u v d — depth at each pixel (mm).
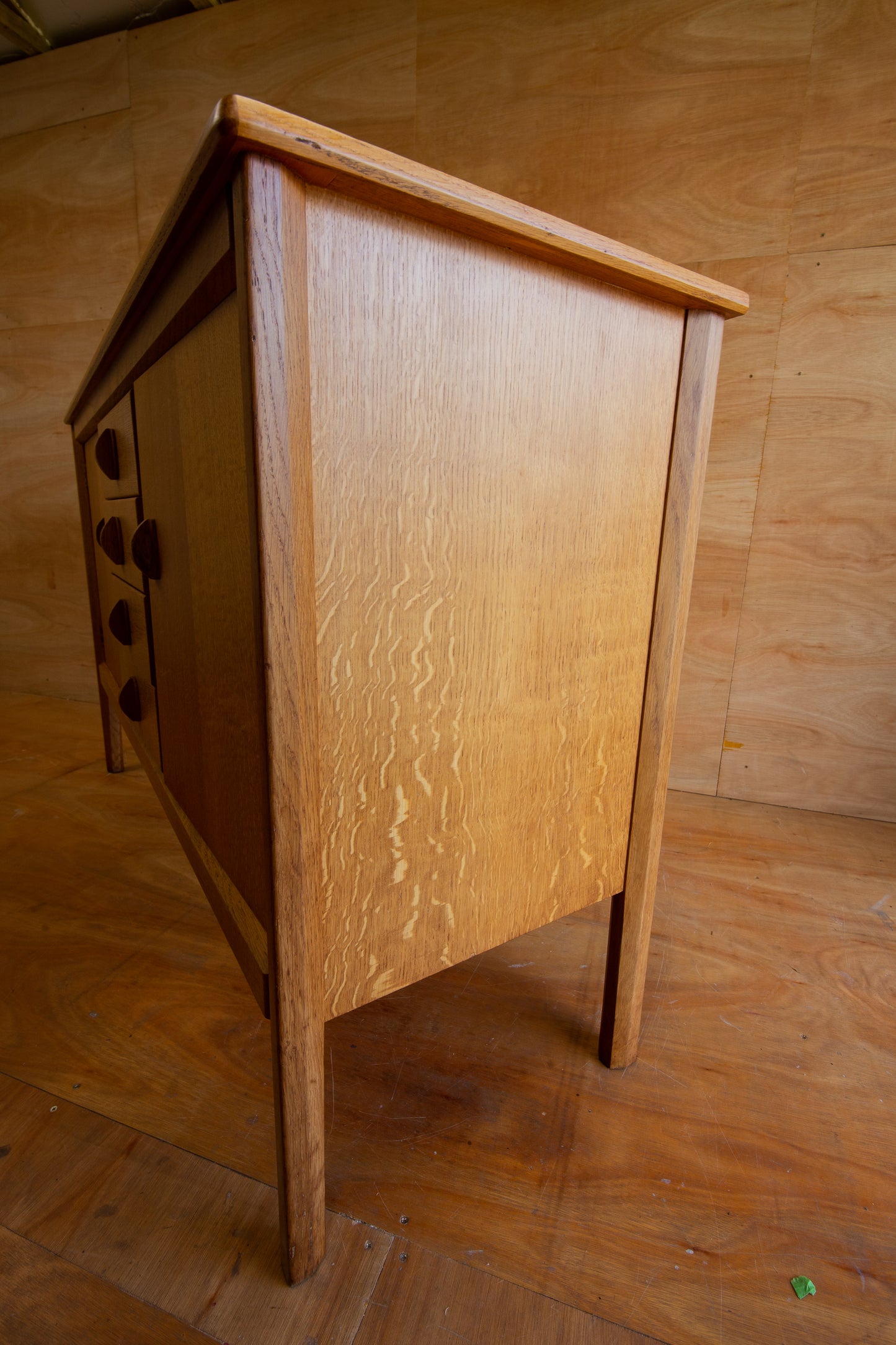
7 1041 862
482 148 1585
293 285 402
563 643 631
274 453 416
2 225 2061
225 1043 865
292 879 493
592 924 1153
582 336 563
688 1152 723
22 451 2215
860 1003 956
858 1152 727
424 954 607
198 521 624
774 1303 583
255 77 1739
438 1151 720
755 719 1620
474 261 484
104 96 1881
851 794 1572
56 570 2275
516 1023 917
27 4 1827
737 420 1504
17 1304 571
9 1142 721
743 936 1103
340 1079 815
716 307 624
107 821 1458
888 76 1284
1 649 2418
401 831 561
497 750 609
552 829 678
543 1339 553
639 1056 856
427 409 487
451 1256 615
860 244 1358
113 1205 657
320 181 400
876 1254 626
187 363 597
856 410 1417
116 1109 765
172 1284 588
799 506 1494
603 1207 664
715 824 1518
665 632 705
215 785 674
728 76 1382
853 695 1532
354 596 482
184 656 743
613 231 1527
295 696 463
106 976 985
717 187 1433
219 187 418
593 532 625
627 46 1435
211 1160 706
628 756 727
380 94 1639
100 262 2004
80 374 2104
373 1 1591
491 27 1518
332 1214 651
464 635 555
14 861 1294
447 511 518
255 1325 559
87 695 2352
